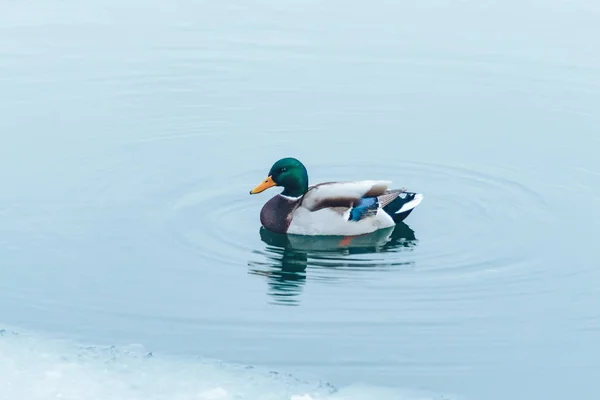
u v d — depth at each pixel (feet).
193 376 36.45
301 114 65.51
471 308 42.50
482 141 61.62
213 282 44.70
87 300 42.57
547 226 51.11
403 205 51.62
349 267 46.57
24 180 55.26
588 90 69.00
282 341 39.45
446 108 66.59
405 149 60.64
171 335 39.68
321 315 41.65
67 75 71.31
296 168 51.01
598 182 56.13
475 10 87.10
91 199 53.31
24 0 89.45
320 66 73.56
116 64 73.56
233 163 58.54
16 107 65.51
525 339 39.91
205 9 86.94
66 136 61.31
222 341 39.34
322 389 35.91
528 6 88.38
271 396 35.22
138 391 35.17
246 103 67.15
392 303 42.86
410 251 48.44
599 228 50.75
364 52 76.38
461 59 75.00
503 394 35.99
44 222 50.42
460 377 37.11
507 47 77.56
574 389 36.35
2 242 48.14
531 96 68.23
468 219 52.13
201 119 64.54
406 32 81.00
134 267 45.91
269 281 44.86
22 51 75.97
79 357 37.50
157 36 79.66
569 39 79.51
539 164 58.39
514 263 46.96
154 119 64.23
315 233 50.42
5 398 34.35
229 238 49.73
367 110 66.23
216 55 75.56
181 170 57.31
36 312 41.37
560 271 46.06
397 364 37.93
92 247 47.88
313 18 84.23
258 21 83.56
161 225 50.60
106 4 88.48
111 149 59.67
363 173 57.93
